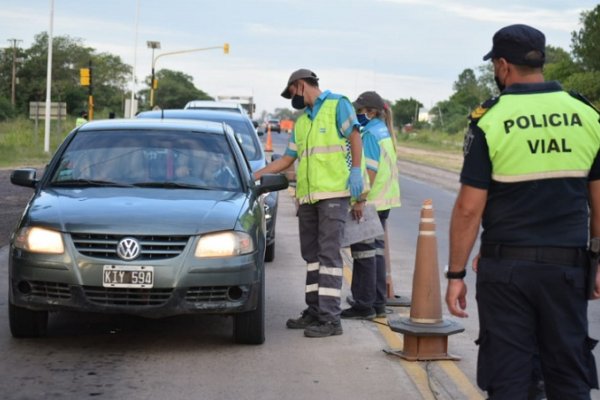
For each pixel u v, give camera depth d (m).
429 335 8.57
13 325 9.05
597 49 79.69
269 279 13.07
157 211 8.79
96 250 8.46
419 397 7.53
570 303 5.25
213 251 8.57
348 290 12.46
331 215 9.52
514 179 5.25
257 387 7.73
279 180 10.12
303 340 9.42
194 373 8.12
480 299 5.40
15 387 7.61
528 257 5.22
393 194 10.79
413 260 15.25
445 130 98.62
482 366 5.38
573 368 5.34
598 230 5.41
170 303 8.46
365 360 8.66
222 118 16.03
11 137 49.84
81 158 10.06
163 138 10.37
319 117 9.56
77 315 10.42
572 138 5.25
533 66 5.37
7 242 15.65
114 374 8.05
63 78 114.38
